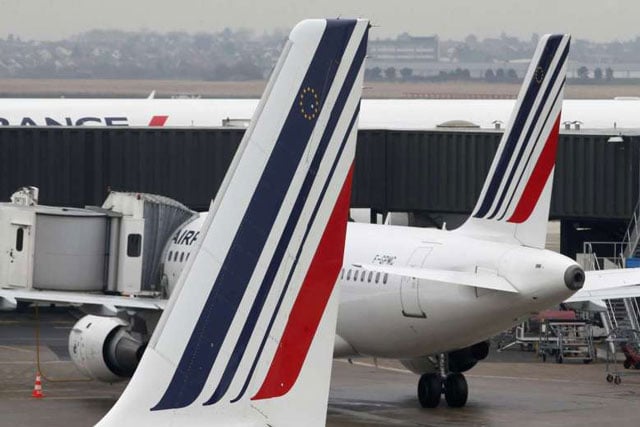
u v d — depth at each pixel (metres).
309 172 36.88
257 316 36.38
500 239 98.81
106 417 34.78
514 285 93.19
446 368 108.25
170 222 128.12
